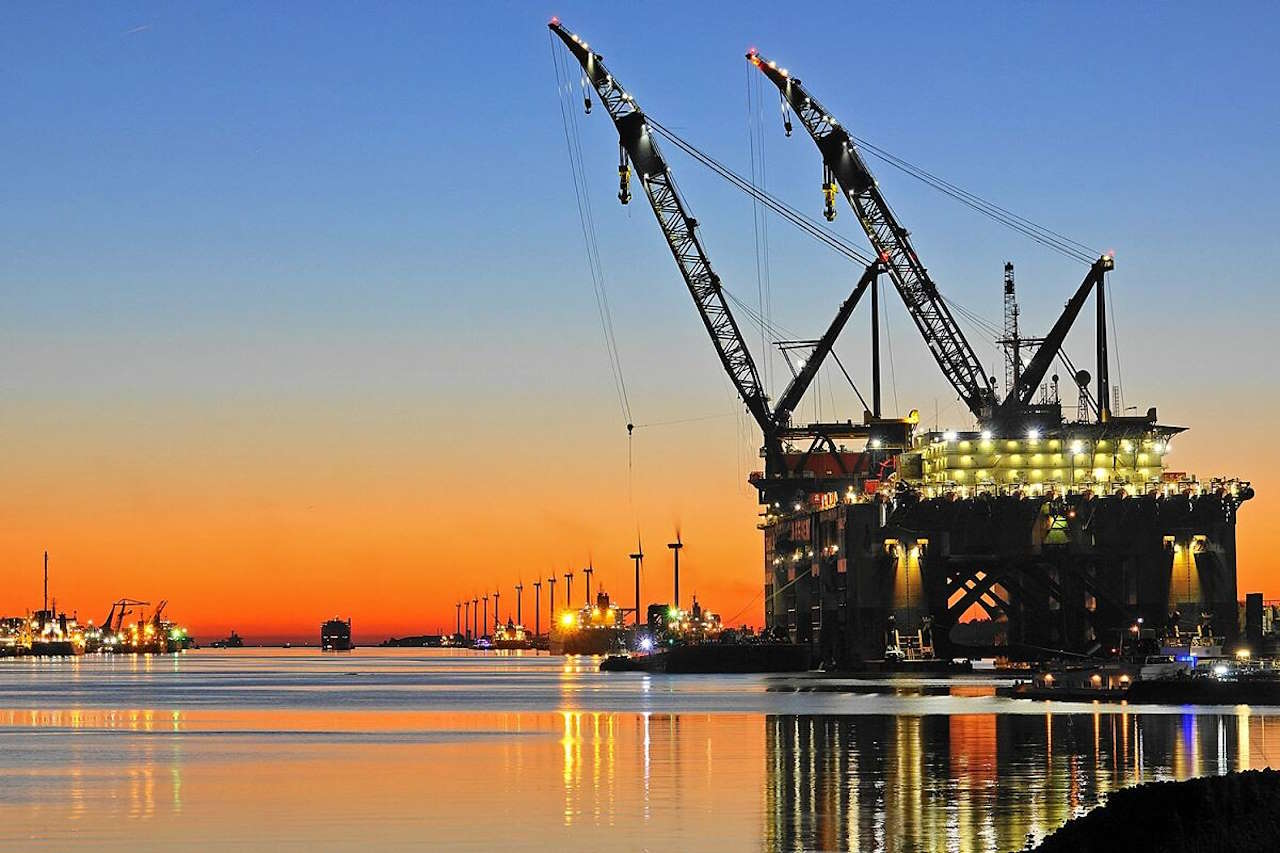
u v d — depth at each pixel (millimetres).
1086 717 162250
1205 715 163750
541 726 161625
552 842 75938
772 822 81438
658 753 123625
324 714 192875
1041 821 81062
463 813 86812
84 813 88625
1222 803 54969
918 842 74375
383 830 80500
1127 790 56906
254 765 117438
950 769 107188
